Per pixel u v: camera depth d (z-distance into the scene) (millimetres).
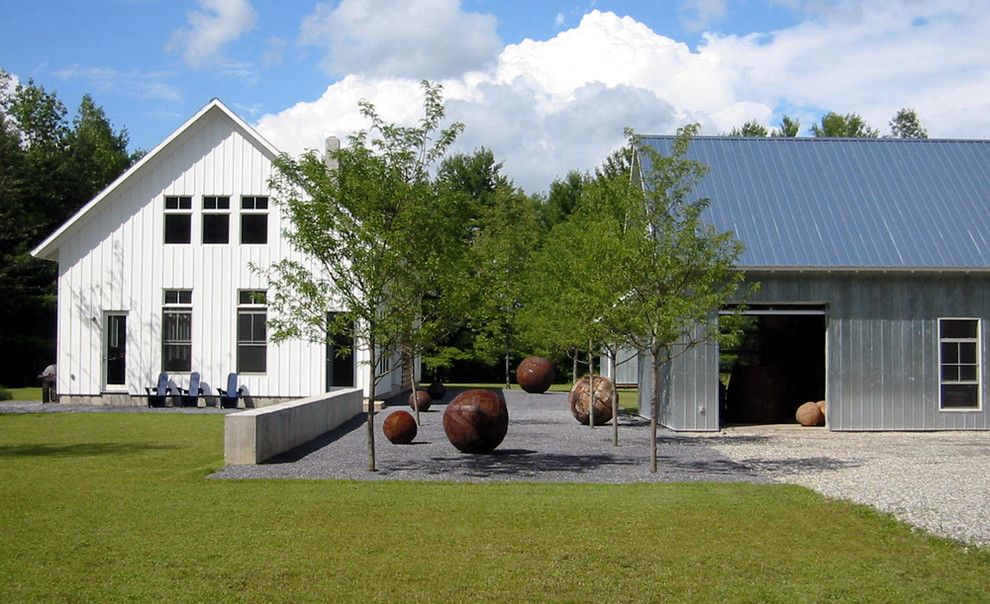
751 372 23000
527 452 16172
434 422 21750
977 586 7695
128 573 7773
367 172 13266
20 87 51062
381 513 10266
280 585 7500
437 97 13602
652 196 14164
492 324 28828
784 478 13180
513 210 41844
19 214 38812
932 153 23500
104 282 26094
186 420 21438
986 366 20703
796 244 20641
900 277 20656
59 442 17000
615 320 13734
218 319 25766
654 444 13867
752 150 23328
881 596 7418
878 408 20531
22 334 39688
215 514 10141
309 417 17641
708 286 13945
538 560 8336
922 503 11008
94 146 53531
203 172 25969
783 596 7379
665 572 7988
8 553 8383
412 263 13312
